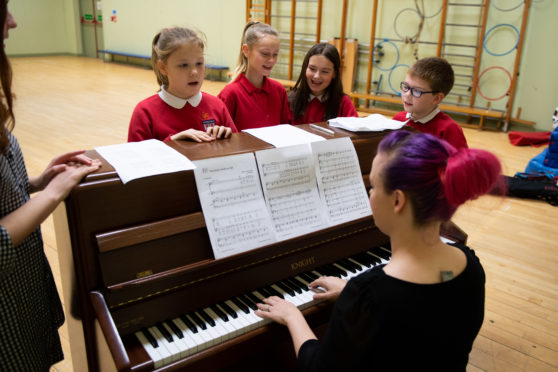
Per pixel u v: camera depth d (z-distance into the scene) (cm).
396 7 655
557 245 289
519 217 331
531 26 548
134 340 108
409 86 213
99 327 105
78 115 598
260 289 129
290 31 773
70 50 1295
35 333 111
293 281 134
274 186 130
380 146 84
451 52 620
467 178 73
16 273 102
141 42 1080
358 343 78
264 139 145
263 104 230
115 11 1116
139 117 175
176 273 112
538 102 564
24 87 785
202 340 108
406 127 173
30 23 1212
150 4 1025
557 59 537
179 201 117
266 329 117
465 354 85
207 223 117
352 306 80
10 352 103
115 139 490
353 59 700
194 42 171
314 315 125
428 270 80
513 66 571
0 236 86
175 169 112
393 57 679
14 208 99
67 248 113
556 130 385
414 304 77
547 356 190
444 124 215
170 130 179
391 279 79
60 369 174
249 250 122
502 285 242
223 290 123
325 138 148
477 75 600
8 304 101
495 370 181
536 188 364
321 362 84
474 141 538
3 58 90
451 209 78
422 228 80
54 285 125
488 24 580
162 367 102
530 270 258
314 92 240
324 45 229
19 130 515
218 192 120
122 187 108
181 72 172
